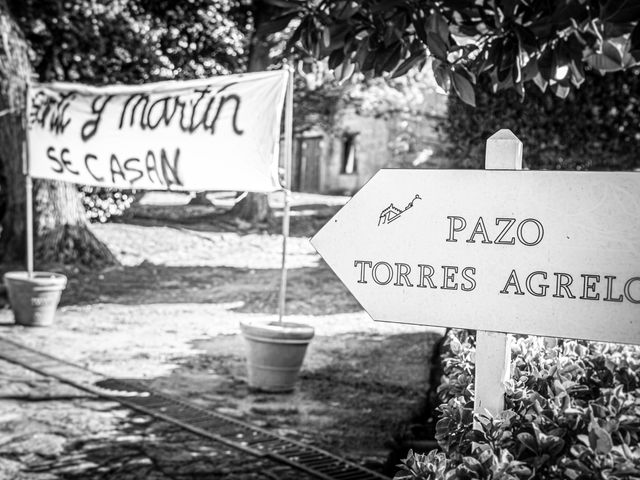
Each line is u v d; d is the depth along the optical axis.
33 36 14.63
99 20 14.54
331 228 2.46
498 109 12.48
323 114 19.84
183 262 15.16
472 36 4.67
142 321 10.91
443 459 2.09
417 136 22.25
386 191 2.40
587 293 2.15
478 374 2.34
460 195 2.30
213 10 15.80
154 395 7.56
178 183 8.47
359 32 4.61
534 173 2.21
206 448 6.19
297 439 6.45
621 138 12.23
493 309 2.26
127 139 8.88
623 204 2.10
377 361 8.98
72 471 5.64
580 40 4.41
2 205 14.82
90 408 7.12
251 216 19.72
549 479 1.90
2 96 13.38
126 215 18.81
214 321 11.00
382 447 6.25
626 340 2.11
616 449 1.83
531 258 2.21
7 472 5.59
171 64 15.66
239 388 7.92
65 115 9.57
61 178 9.84
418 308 2.36
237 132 7.90
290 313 11.58
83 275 13.79
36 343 9.59
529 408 2.20
